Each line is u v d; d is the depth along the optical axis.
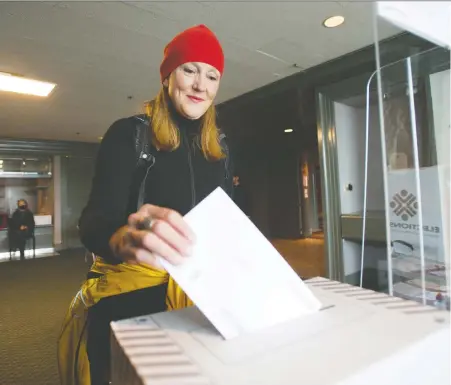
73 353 0.59
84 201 6.22
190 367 0.25
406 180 0.75
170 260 0.32
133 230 0.34
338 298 0.42
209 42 0.57
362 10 1.76
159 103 0.62
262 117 3.71
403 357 0.26
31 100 3.22
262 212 6.17
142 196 0.58
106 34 1.96
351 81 2.37
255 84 2.90
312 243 5.16
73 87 2.86
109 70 2.50
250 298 0.34
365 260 2.29
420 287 0.61
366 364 0.25
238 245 0.36
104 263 0.57
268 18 1.83
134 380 0.26
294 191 5.68
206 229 0.35
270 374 0.24
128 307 0.55
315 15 1.80
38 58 2.28
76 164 6.14
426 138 0.71
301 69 2.58
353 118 2.67
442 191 0.65
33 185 6.28
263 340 0.30
